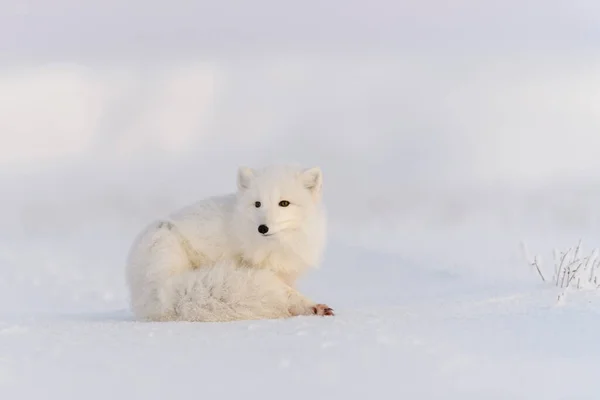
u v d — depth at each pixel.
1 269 38.69
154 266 16.70
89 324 15.19
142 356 10.80
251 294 15.95
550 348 11.22
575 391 8.97
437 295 23.11
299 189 17.95
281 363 10.05
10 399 8.85
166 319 16.25
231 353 10.84
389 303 20.50
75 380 9.54
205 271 16.39
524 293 19.77
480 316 14.82
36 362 10.57
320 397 8.61
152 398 8.72
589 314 14.58
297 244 17.86
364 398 8.59
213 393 8.81
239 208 17.55
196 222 17.55
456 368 9.80
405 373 9.52
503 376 9.51
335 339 11.72
